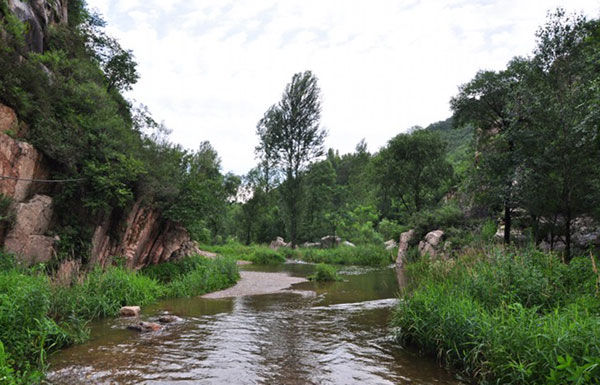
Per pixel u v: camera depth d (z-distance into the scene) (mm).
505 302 7000
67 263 11586
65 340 7340
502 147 17109
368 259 33375
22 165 12109
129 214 15930
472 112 22297
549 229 14695
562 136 12836
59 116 14516
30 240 11633
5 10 14547
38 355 6469
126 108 25875
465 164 39125
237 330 8836
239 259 36594
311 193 53312
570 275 8000
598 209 12156
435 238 24859
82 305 9844
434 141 39469
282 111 45406
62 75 16719
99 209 14195
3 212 10953
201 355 6871
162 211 18609
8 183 11719
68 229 13258
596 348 4434
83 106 15555
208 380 5617
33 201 12133
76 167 13883
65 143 13500
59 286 9883
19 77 13047
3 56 12758
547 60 16297
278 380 5637
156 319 9883
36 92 13641
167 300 13227
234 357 6758
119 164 14570
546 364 4641
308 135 44656
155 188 17188
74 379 5566
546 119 13664
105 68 28672
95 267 12516
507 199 15820
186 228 20578
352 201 62500
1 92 11812
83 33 26375
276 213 57250
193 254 22828
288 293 15172
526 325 5621
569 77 15719
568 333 4828
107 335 8188
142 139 18703
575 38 15516
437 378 5715
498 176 16531
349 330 8867
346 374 5906
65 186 13586
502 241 15820
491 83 20469
